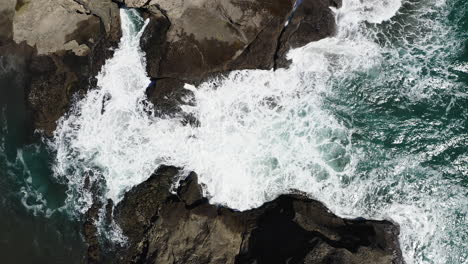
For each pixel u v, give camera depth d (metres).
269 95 19.58
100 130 20.66
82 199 20.42
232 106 19.72
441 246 17.89
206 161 19.48
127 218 19.39
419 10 19.55
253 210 18.59
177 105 19.89
